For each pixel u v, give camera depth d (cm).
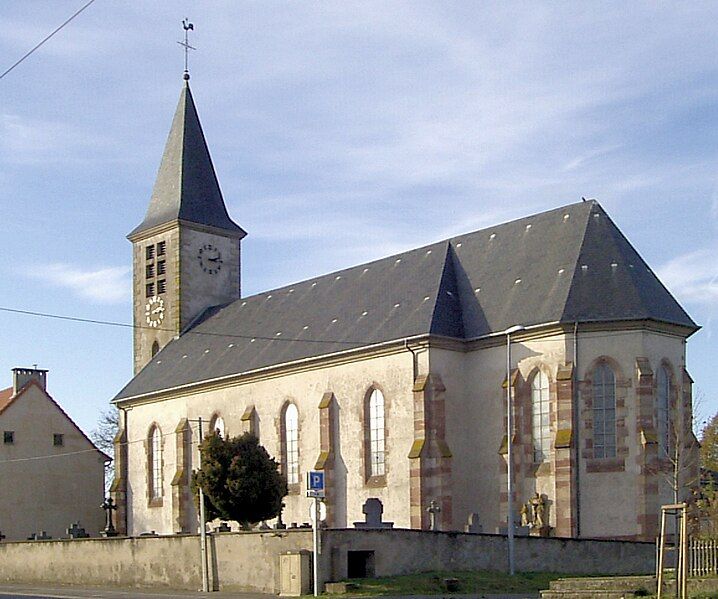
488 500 6241
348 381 6788
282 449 7231
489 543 4891
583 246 6294
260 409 7462
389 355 6519
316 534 4322
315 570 4306
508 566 4897
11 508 8869
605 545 5216
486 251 6925
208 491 5647
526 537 4978
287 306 8075
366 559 4556
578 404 5934
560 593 3644
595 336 5975
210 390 7919
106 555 5653
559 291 6134
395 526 6331
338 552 4481
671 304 6241
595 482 5875
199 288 9219
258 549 4722
